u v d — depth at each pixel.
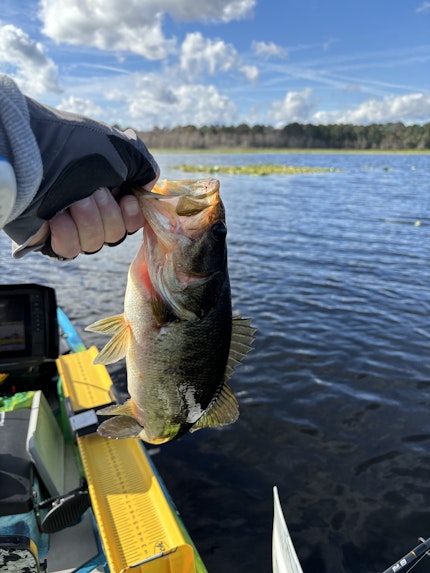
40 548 0.68
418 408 1.30
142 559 0.59
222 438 1.18
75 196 0.28
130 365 0.36
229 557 0.87
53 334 0.87
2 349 0.85
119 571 0.57
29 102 0.27
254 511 0.97
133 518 0.65
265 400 1.33
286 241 3.44
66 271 2.66
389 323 1.88
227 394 0.39
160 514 0.65
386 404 1.31
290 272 2.64
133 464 0.75
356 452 1.13
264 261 2.88
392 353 1.61
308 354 1.59
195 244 0.35
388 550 0.88
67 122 0.28
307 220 4.31
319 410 1.29
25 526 0.67
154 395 0.36
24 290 0.84
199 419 0.38
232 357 0.39
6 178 0.22
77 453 0.89
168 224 0.34
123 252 3.13
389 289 2.34
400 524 0.94
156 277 0.35
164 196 0.34
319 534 0.92
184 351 0.36
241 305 2.09
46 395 1.10
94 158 0.28
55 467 0.80
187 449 1.15
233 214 4.59
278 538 0.63
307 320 1.90
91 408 0.84
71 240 0.30
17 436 0.77
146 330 0.36
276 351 1.61
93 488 0.70
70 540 0.70
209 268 0.35
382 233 3.73
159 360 0.36
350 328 1.82
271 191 6.54
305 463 1.10
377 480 1.05
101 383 0.92
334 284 2.41
